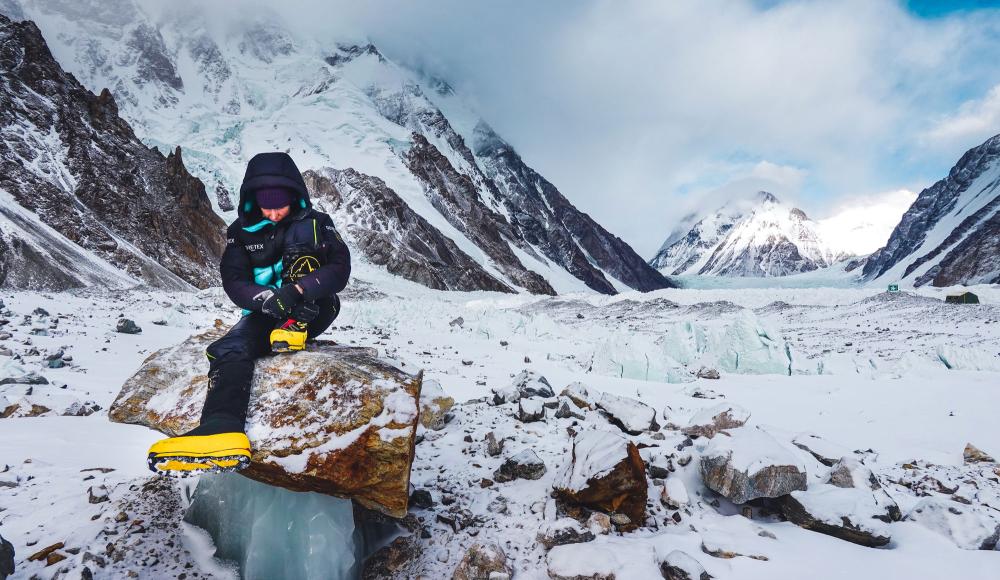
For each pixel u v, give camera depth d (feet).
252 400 9.63
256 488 11.29
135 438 18.06
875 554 11.69
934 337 69.26
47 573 10.21
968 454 19.19
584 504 13.33
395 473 9.63
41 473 14.55
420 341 59.67
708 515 13.82
